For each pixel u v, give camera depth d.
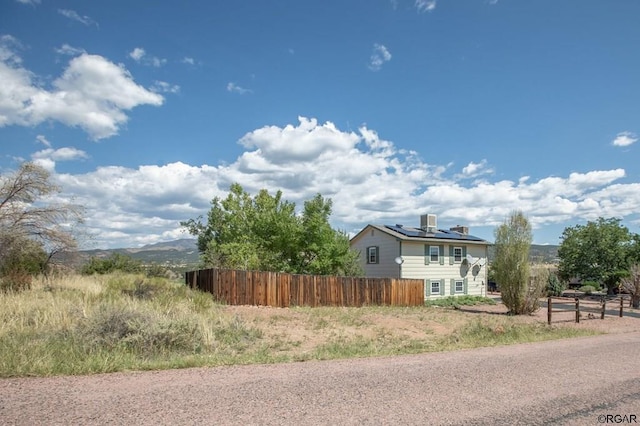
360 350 9.08
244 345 9.65
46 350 6.82
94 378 5.63
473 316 20.14
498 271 22.33
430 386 5.75
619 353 9.06
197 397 4.92
